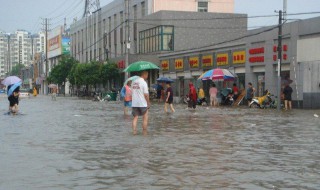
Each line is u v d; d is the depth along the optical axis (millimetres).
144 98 13273
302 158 9070
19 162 8508
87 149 10203
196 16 53125
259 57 33938
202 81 42625
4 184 6637
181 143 11227
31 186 6527
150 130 14562
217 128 15258
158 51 52625
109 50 74312
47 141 11727
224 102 36375
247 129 14930
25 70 168375
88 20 88188
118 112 25656
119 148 10336
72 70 79000
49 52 120938
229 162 8555
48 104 39531
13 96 24172
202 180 6961
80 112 25828
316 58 28922
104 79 61688
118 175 7309
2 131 14469
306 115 22516
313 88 29266
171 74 48906
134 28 62688
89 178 7082
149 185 6598
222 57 39094
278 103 27812
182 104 39375
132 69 22078
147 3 60031
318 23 28562
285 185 6680
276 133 13680
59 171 7641
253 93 33188
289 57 31078
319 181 6965
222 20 54188
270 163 8484
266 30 32781
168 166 8102
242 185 6648
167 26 52031
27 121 18844
